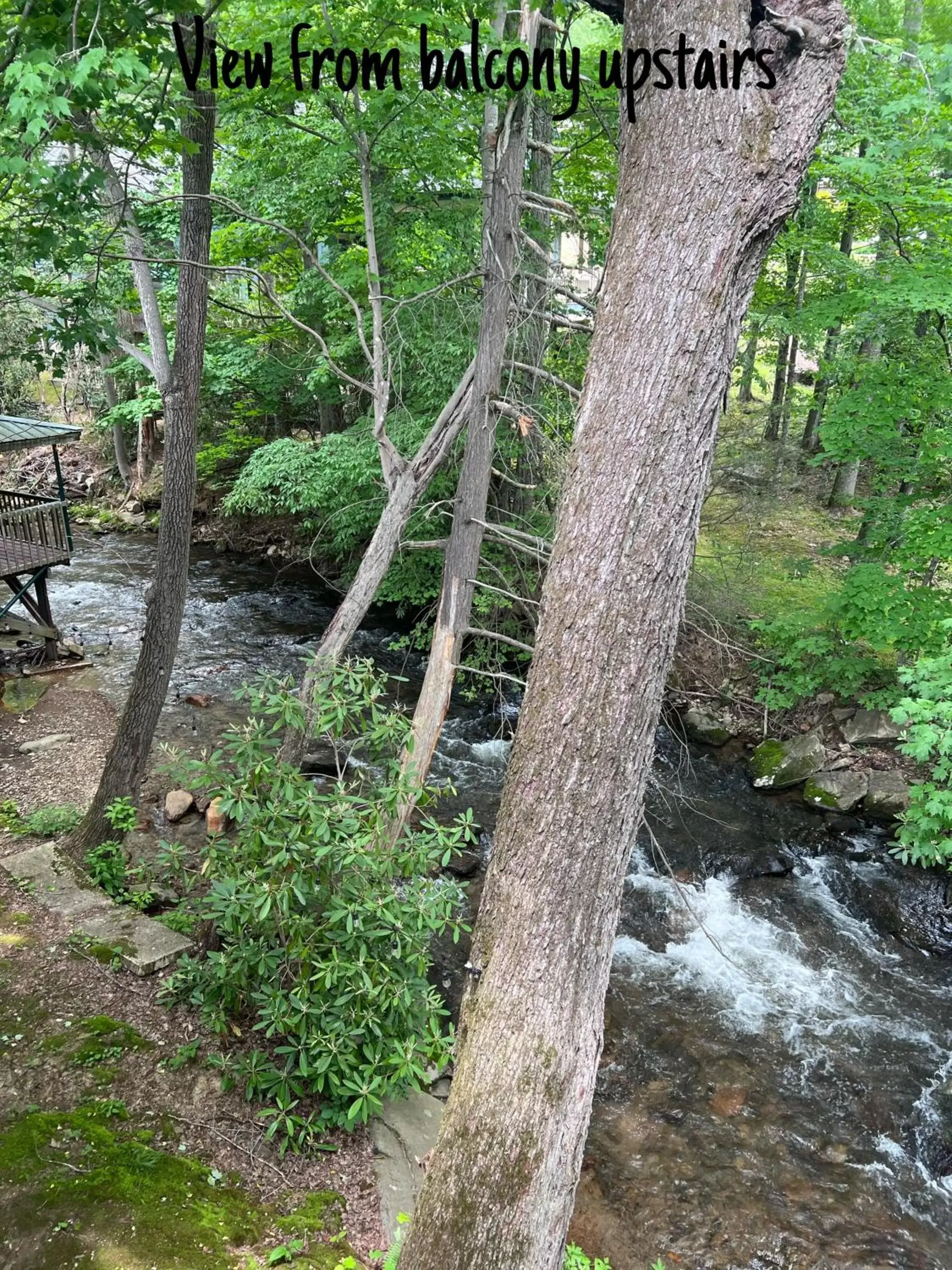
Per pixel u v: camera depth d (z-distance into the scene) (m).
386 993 4.70
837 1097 6.22
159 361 7.02
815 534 14.54
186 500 6.89
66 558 12.38
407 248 10.39
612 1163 5.59
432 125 7.17
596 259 10.14
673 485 2.62
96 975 5.61
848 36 2.91
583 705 2.64
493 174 6.63
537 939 2.65
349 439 12.68
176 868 5.70
